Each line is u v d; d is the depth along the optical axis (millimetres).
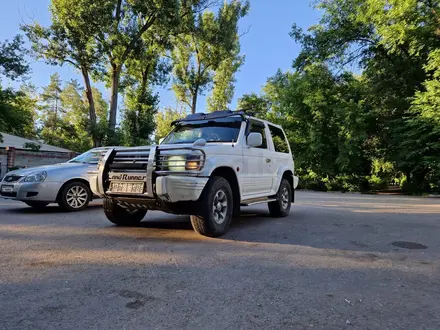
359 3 19719
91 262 3799
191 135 6336
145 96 29234
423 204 11312
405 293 3025
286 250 4469
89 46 22875
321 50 22031
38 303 2695
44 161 21891
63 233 5398
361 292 3035
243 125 6160
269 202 7352
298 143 21734
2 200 10391
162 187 4551
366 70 21531
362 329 2357
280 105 22875
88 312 2549
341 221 6992
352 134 19094
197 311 2592
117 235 5270
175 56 34844
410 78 19734
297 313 2590
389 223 6789
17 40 22141
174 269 3580
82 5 21312
